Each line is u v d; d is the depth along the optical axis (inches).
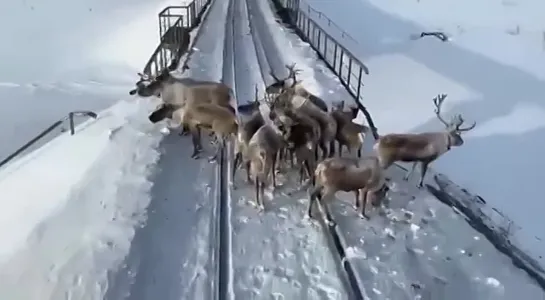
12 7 1854.1
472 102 849.5
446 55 1120.2
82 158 485.7
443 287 335.3
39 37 1541.6
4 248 355.9
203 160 481.1
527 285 352.2
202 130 521.3
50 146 552.1
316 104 524.1
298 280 331.3
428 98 860.6
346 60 988.6
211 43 964.6
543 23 1389.0
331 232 380.2
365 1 1675.7
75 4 1852.9
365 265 347.6
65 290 310.3
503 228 438.6
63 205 398.0
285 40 986.7
